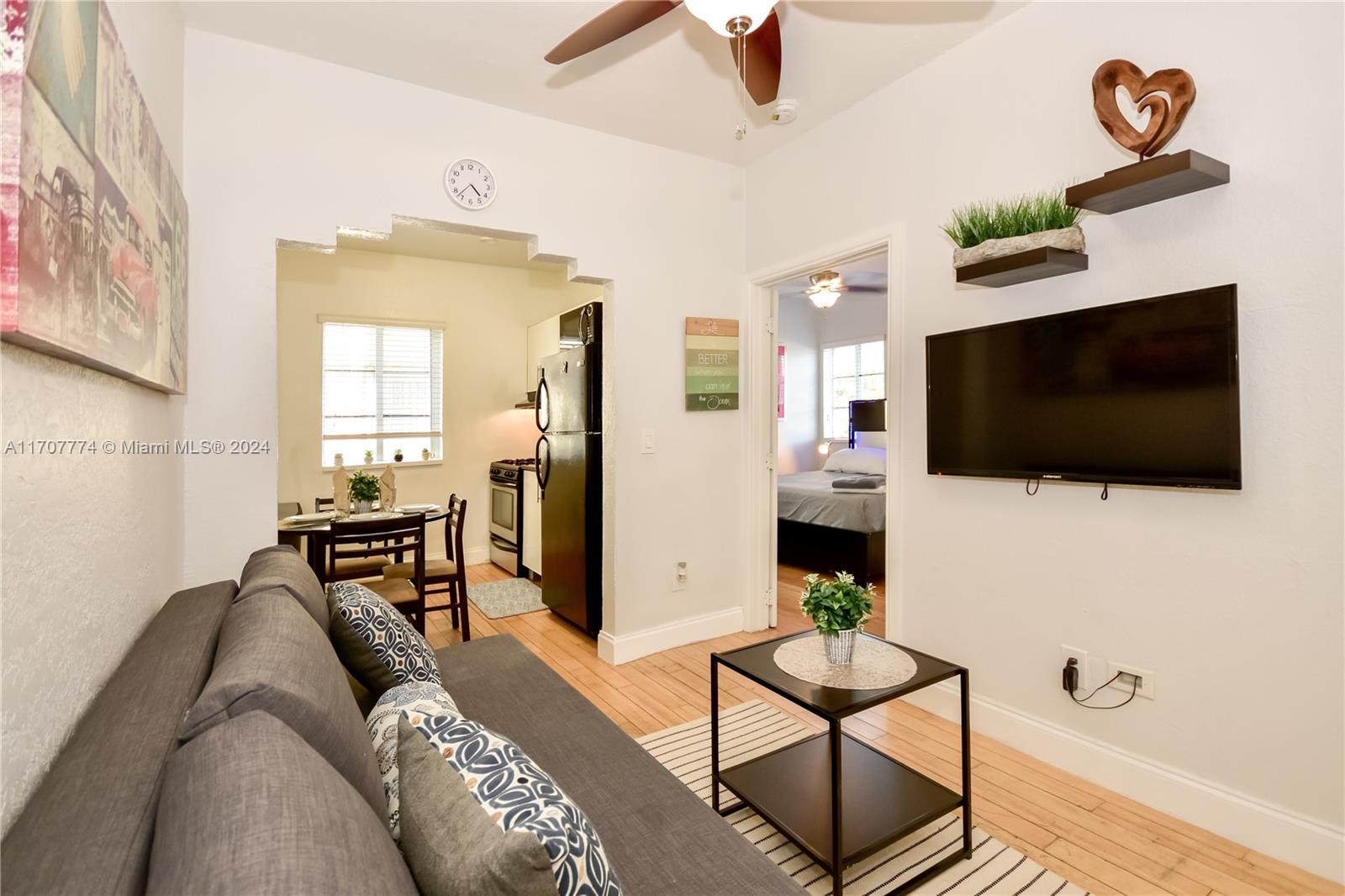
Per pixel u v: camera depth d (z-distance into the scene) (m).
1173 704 1.99
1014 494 2.40
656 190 3.44
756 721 2.68
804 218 3.33
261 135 2.42
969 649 2.56
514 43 2.45
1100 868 1.76
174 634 1.38
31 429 0.86
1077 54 2.17
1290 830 1.75
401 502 5.40
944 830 1.94
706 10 1.61
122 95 1.19
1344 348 1.65
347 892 0.59
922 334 2.71
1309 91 1.70
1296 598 1.74
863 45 2.54
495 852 0.70
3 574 0.77
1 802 0.76
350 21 2.29
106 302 1.07
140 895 0.67
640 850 1.18
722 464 3.74
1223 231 1.85
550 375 4.25
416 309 5.44
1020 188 2.34
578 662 3.39
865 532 4.69
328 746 0.96
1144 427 1.96
